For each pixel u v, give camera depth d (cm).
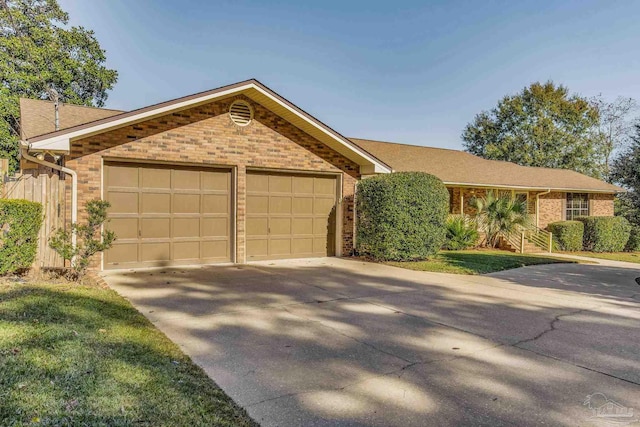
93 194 859
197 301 646
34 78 1983
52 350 378
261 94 1012
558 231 1772
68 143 779
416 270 1026
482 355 450
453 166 1825
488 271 1037
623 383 383
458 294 762
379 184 1148
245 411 310
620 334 536
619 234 1798
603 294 800
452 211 1730
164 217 955
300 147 1132
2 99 1880
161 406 299
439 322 576
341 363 415
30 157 803
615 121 3456
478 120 3931
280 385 359
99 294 628
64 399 293
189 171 986
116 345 414
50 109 1051
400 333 520
